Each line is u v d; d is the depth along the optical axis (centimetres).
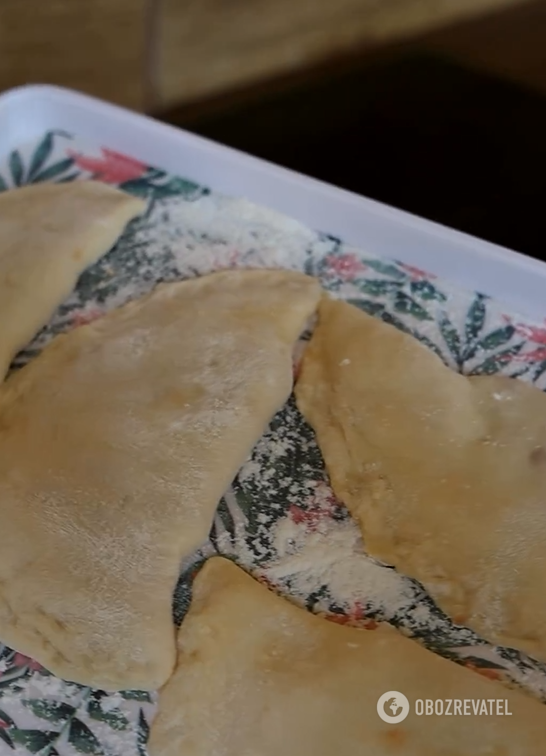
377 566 40
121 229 47
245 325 44
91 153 49
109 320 44
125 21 59
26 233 46
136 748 37
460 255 44
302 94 60
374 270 46
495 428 41
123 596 39
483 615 38
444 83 60
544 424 41
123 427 41
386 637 38
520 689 38
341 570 40
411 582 40
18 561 39
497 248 44
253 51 62
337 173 56
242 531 41
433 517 40
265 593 39
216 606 39
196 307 44
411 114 58
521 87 59
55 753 37
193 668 38
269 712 37
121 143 49
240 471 42
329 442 42
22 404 42
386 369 42
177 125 59
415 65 60
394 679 37
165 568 39
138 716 38
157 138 48
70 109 49
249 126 59
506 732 36
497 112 58
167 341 43
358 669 38
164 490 40
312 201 46
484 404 42
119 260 47
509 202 54
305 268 46
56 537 40
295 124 58
